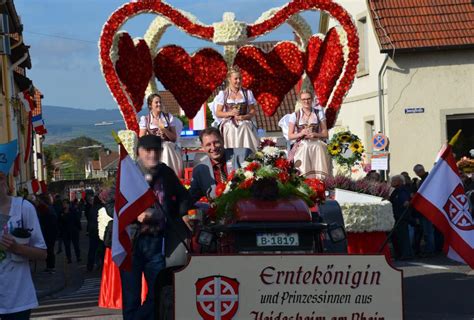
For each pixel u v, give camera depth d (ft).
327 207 30.35
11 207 23.90
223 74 47.34
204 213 27.84
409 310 35.86
